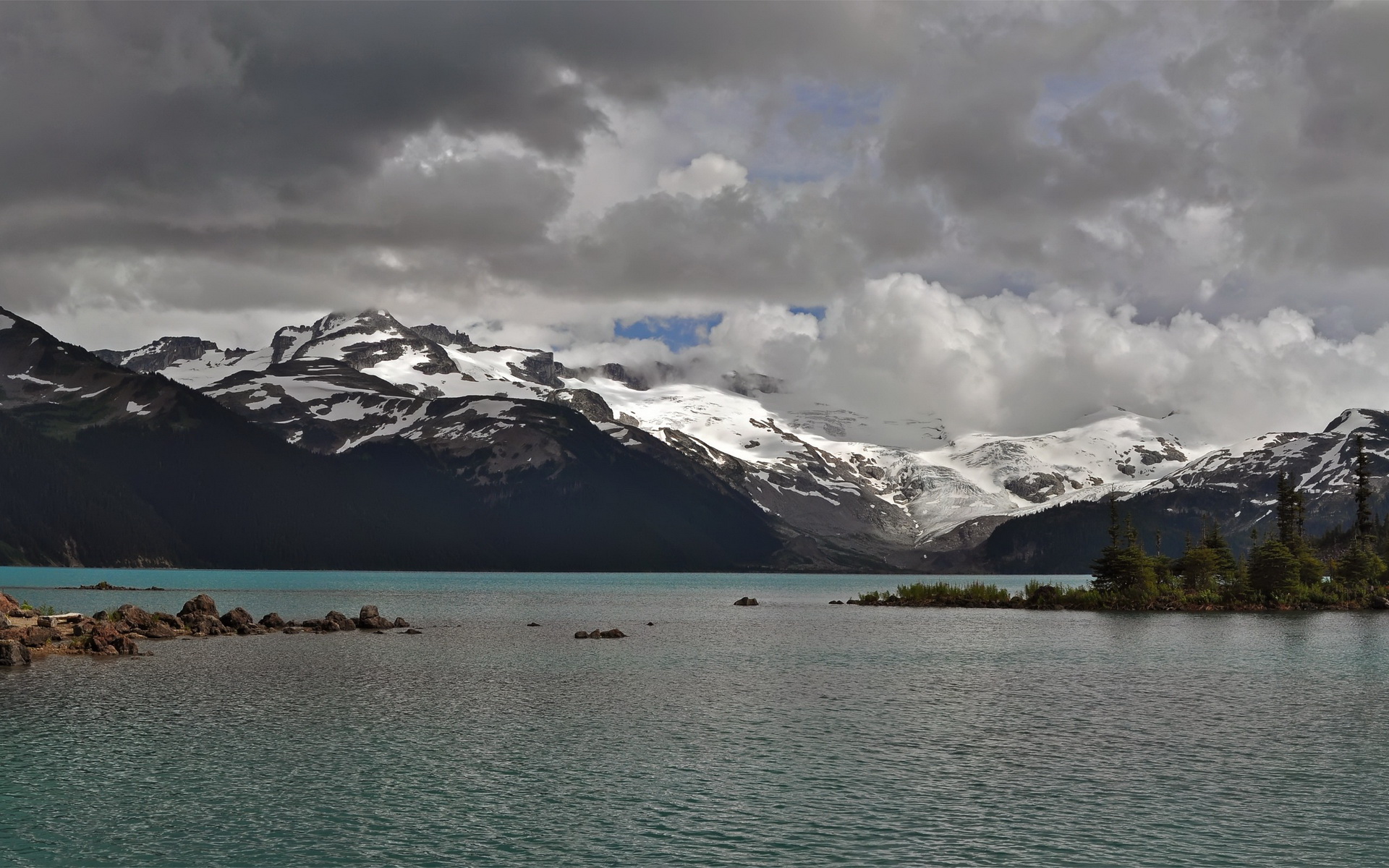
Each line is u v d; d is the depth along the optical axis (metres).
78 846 42.84
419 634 132.62
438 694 78.62
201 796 49.53
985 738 63.00
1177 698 78.62
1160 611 191.50
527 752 58.69
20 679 83.38
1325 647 117.56
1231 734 64.12
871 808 48.16
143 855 41.91
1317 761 56.91
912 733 64.38
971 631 144.00
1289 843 43.53
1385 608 193.50
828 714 71.31
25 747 58.66
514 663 100.00
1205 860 41.59
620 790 51.06
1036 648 117.75
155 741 60.69
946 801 49.22
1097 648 117.81
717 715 70.44
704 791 50.97
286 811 47.38
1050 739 62.59
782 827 45.44
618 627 151.50
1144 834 44.59
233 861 41.22
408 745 60.28
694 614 189.25
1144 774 54.16
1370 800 49.38
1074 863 41.28
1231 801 49.12
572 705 74.31
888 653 112.12
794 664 100.94
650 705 74.50
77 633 110.81
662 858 41.72
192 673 88.50
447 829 45.09
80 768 54.22
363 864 41.00
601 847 42.94
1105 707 74.50
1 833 44.25
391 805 48.38
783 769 55.16
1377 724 67.50
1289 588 198.88
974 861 41.41
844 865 40.94
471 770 54.53
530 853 42.28
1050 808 48.12
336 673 89.62
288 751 58.50
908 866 40.91
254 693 78.06
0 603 117.88
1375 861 41.53
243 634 125.06
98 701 73.50
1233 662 102.75
